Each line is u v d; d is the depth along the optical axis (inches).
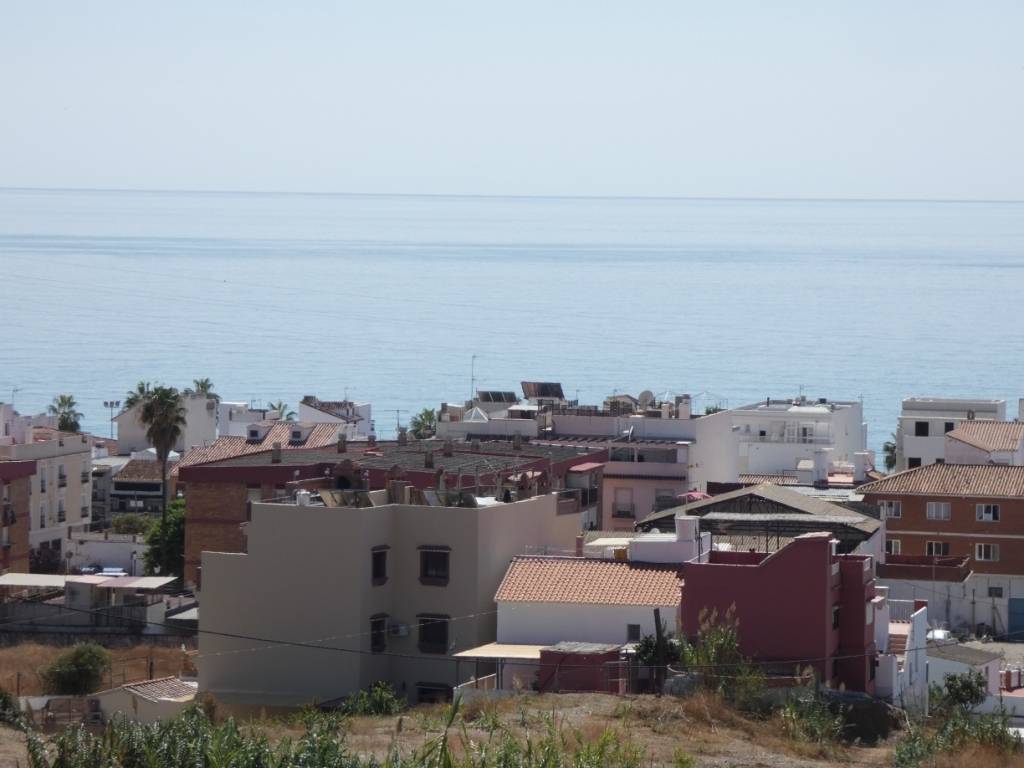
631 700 3663.9
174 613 6102.4
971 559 7081.7
